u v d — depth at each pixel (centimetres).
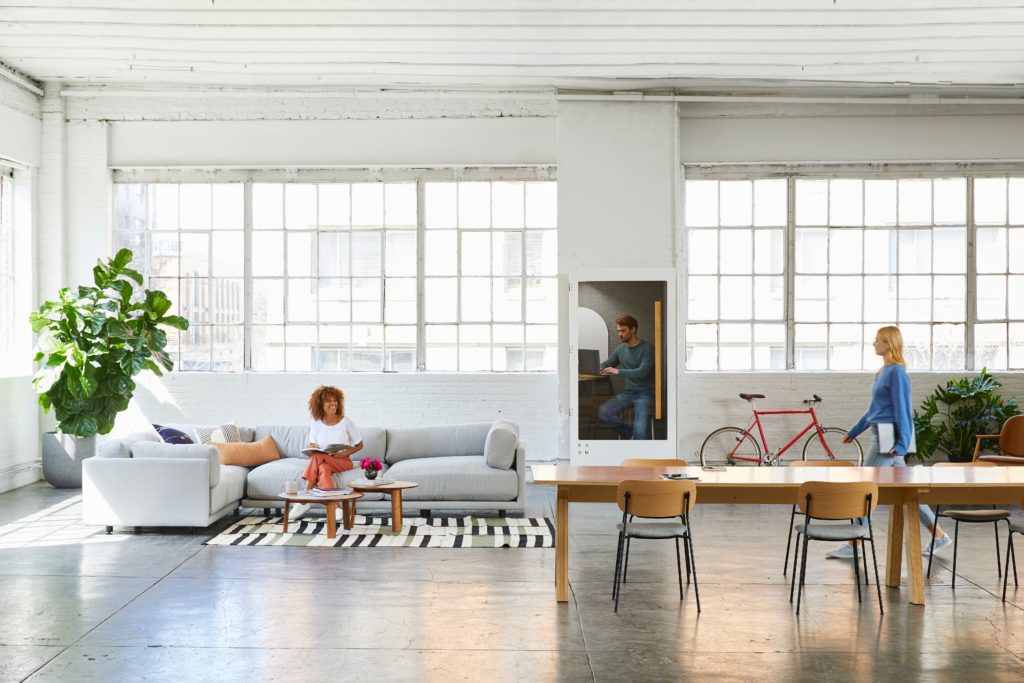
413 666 478
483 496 870
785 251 1149
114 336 970
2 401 1012
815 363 1151
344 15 850
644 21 862
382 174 1130
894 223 1149
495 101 1112
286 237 1138
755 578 661
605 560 712
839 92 1107
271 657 490
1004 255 1149
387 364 1139
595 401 1041
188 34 909
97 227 1105
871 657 495
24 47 952
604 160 1085
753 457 1117
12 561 700
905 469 654
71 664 479
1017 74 1023
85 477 794
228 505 844
